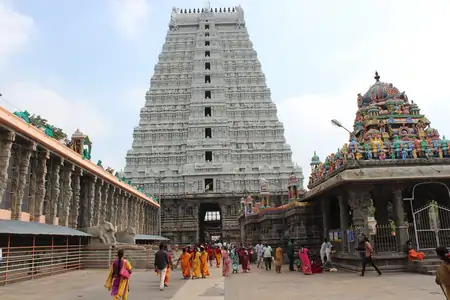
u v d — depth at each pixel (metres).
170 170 96.75
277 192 92.12
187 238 88.38
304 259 26.08
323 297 16.00
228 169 94.56
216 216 120.62
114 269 13.70
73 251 31.91
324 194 31.70
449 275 10.15
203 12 117.44
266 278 24.66
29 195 30.23
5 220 24.38
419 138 28.89
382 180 25.00
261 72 109.25
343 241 27.50
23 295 17.34
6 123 24.55
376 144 26.23
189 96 105.31
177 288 20.30
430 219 25.94
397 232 25.52
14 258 24.09
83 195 41.56
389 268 24.25
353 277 22.44
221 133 99.69
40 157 30.56
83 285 21.02
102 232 34.88
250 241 53.44
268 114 103.69
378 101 32.62
